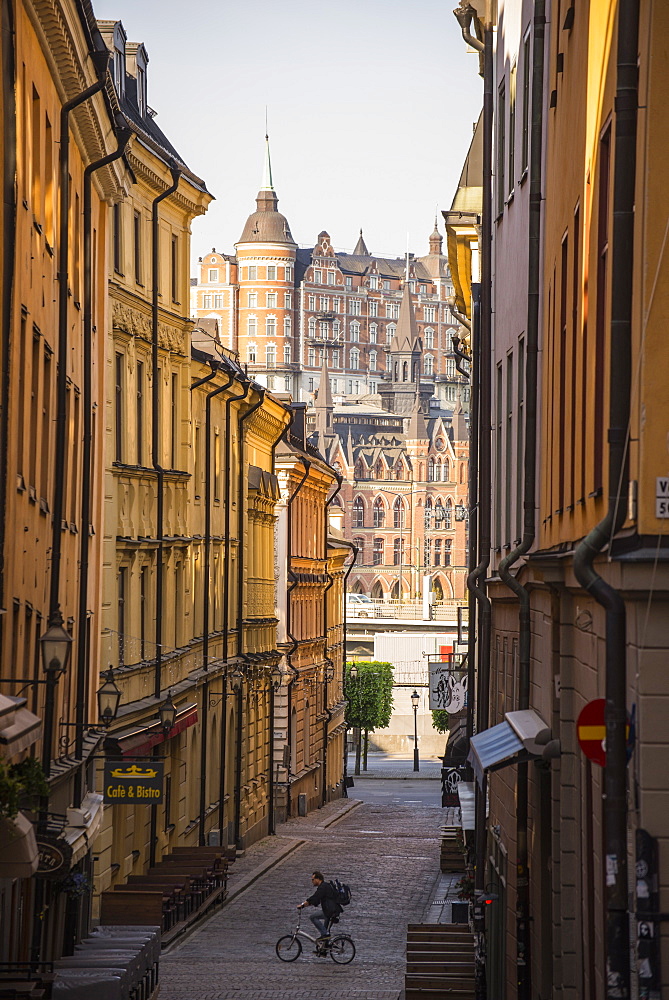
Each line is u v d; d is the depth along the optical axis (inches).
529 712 1279.5
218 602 3282.5
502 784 1644.9
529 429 1332.4
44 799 1503.4
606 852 736.3
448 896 2694.4
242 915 2561.5
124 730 2272.4
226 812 3326.8
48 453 1668.3
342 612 6003.9
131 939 1699.1
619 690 748.0
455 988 1636.3
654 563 738.8
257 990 1859.0
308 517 4805.6
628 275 772.0
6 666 1374.3
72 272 1889.8
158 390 2618.1
